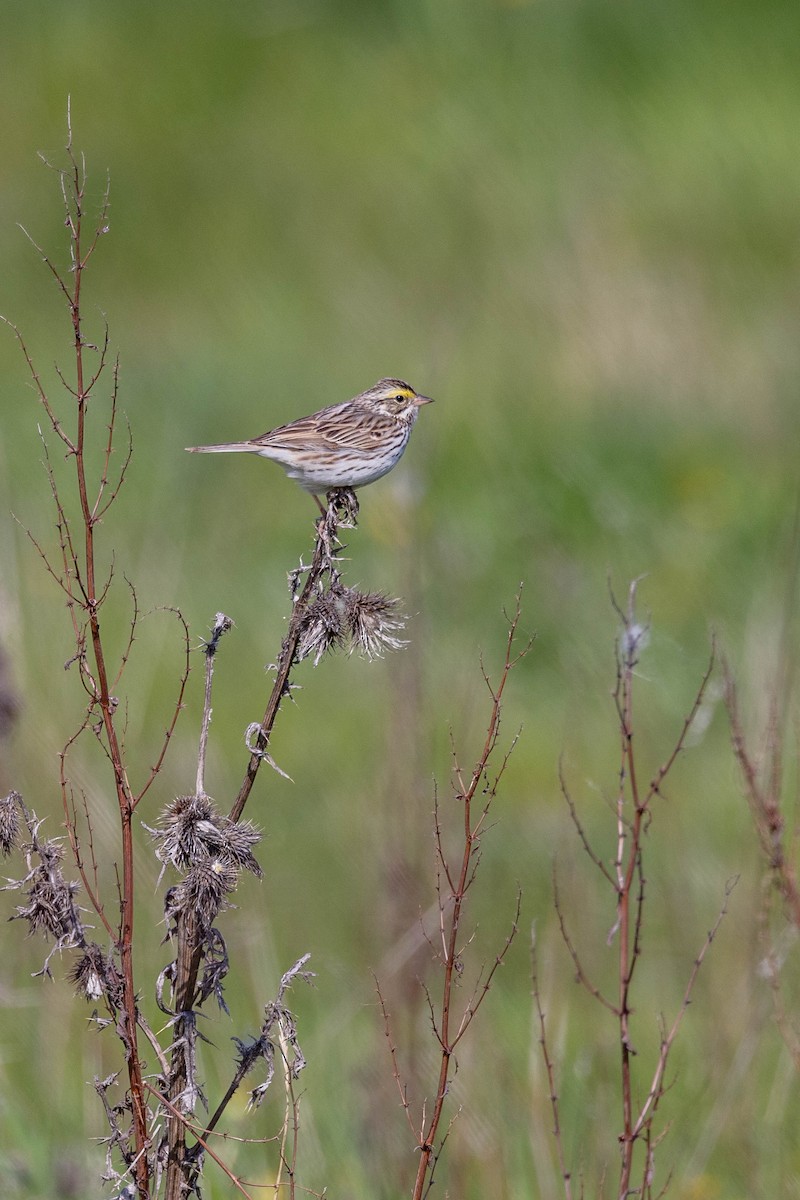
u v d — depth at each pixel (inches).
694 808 455.5
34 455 718.5
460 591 565.6
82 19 1348.4
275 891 431.5
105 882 384.8
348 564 615.5
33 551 563.2
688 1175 315.0
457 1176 305.1
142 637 542.6
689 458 665.0
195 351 882.1
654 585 592.1
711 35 1184.2
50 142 1188.5
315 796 480.4
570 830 456.8
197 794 222.2
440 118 1161.4
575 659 542.6
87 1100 328.8
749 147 1030.4
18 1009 364.8
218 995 218.7
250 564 633.0
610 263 905.5
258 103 1225.4
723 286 865.5
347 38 1296.8
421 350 813.9
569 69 1192.8
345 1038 367.2
